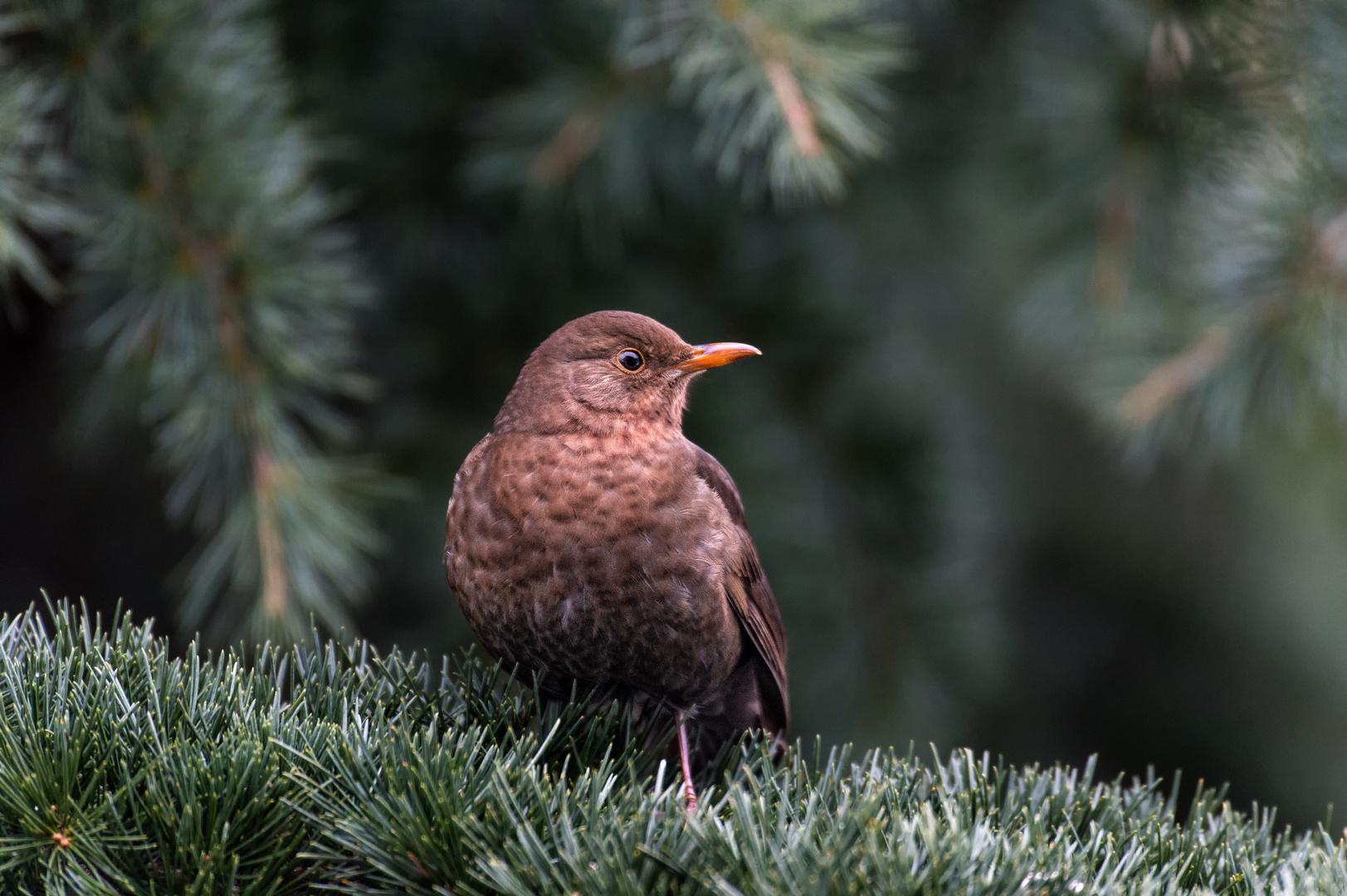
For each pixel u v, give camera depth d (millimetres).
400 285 9039
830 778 4812
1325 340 7723
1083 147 8844
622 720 5570
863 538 9336
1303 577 11680
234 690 4824
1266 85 8227
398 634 9242
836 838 4020
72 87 6488
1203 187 8617
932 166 9859
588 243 9078
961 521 9781
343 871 4160
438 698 5246
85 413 8539
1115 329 8641
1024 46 9109
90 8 6453
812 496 9328
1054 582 12305
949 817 4219
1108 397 8492
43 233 7855
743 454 9211
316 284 7035
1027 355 10992
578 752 5242
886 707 9141
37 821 4035
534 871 3965
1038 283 9422
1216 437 8500
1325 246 7680
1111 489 12156
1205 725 11969
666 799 4359
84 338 8195
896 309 10273
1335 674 11562
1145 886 4188
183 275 6688
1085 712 12133
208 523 7434
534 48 8617
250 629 7457
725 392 9289
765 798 4469
